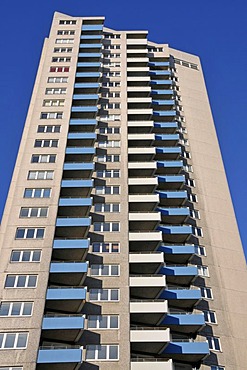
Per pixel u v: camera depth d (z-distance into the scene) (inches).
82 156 1862.7
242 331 1531.7
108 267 1528.1
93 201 1736.0
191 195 1942.7
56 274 1439.5
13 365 1198.9
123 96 2247.8
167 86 2422.5
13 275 1403.8
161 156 2033.7
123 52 2549.2
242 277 1695.4
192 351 1379.2
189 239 1759.4
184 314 1476.4
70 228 1582.2
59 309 1417.3
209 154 2153.1
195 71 2669.8
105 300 1437.0
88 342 1334.9
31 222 1561.3
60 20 2566.4
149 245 1640.0
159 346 1373.0
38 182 1701.5
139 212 1733.5
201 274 1672.0
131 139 2017.7
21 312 1314.0
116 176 1843.0
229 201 1964.8
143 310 1416.1
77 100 2117.4
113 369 1270.9
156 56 2628.0
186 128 2249.0
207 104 2442.2
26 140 1862.7
